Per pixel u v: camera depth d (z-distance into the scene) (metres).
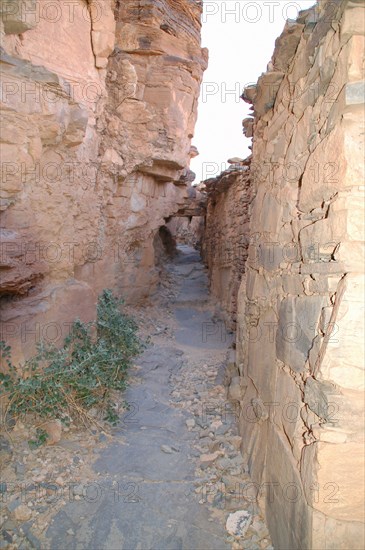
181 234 21.11
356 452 1.92
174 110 8.97
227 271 9.11
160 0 8.94
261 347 3.34
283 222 2.95
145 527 2.75
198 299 10.77
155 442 3.81
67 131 4.30
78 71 5.27
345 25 1.90
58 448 3.49
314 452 1.98
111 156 6.83
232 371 5.09
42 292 4.21
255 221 3.99
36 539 2.60
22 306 3.91
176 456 3.59
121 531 2.70
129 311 8.73
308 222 2.43
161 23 8.95
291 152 2.87
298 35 2.71
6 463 3.20
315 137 2.38
